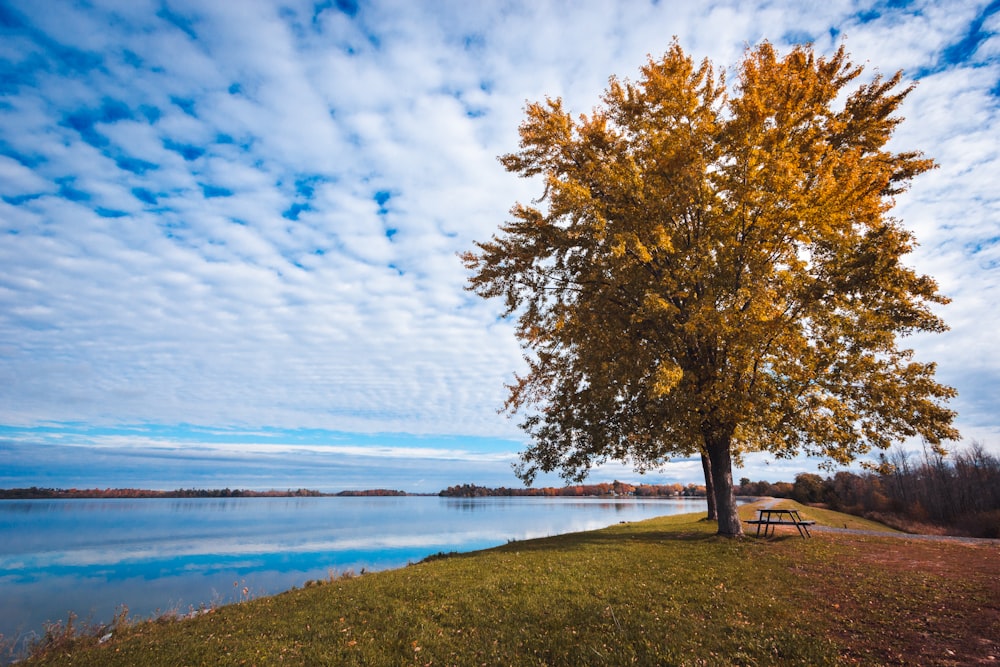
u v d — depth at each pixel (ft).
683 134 55.72
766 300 48.93
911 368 51.98
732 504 60.18
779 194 52.90
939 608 30.01
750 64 54.80
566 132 64.59
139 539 154.51
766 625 28.19
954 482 193.88
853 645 24.91
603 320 61.57
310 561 100.94
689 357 58.85
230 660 26.71
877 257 48.93
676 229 60.90
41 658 30.37
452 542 126.93
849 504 225.35
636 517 188.03
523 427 72.69
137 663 27.02
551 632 28.60
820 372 54.60
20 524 237.66
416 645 27.71
